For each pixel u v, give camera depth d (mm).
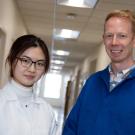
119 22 1578
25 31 6719
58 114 13445
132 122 1521
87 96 1739
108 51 1636
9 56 1497
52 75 21047
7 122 1435
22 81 1490
